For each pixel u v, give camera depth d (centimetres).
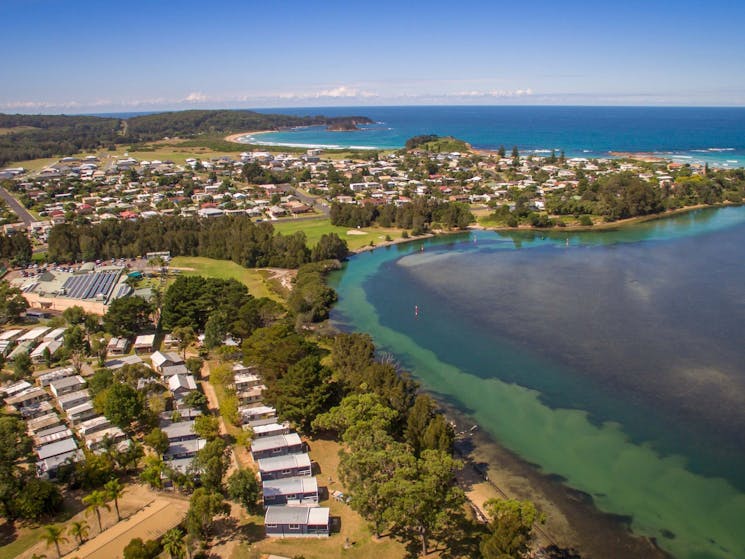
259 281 19462
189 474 8106
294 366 10150
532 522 6644
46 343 13288
